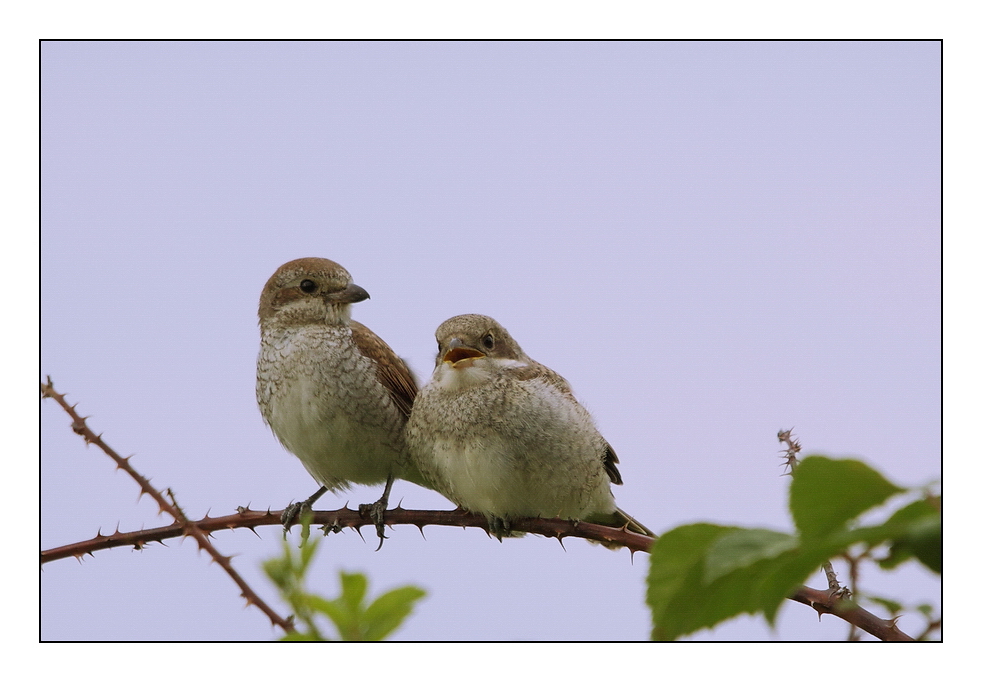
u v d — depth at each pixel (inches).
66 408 317.4
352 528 400.2
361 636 203.6
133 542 307.0
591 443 422.3
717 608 159.8
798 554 144.3
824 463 147.0
